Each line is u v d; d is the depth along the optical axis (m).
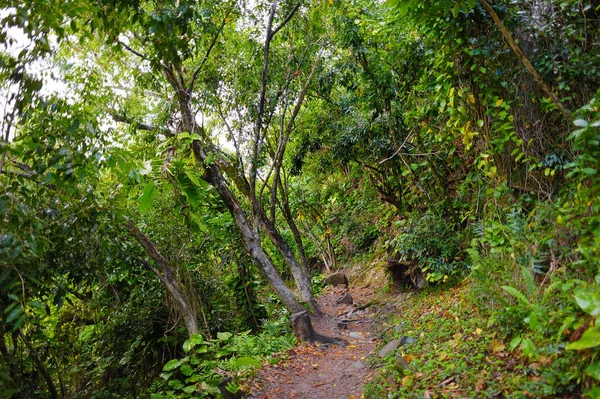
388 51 9.09
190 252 9.70
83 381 9.27
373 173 11.58
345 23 9.06
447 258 8.11
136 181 4.49
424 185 9.24
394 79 9.05
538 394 3.26
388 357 6.18
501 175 6.23
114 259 7.60
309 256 20.94
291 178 19.02
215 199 10.82
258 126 9.91
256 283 11.58
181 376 8.45
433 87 6.88
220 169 10.06
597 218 4.07
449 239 8.05
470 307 5.80
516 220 5.58
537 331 3.88
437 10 5.18
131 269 9.09
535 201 5.71
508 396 3.42
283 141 11.21
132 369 9.89
